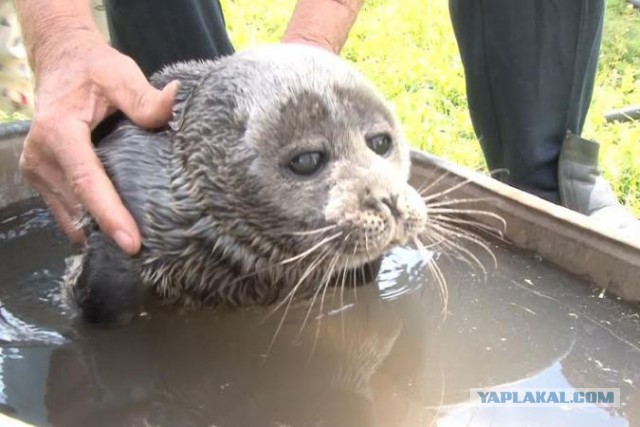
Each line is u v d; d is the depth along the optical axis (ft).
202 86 3.25
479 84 4.33
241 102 3.16
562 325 3.41
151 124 3.27
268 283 3.38
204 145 3.19
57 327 3.34
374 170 3.13
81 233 3.43
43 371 3.16
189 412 3.04
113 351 3.26
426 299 3.55
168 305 3.40
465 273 3.68
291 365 3.23
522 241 3.74
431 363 3.25
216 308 3.42
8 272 3.61
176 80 3.33
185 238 3.24
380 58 6.45
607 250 3.51
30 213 3.94
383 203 3.09
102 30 4.62
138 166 3.26
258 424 3.00
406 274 3.69
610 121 5.52
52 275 3.59
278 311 3.46
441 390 3.14
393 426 3.00
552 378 3.19
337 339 3.35
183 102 3.28
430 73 6.13
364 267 3.52
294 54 3.23
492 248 3.78
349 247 3.11
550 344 3.33
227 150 3.16
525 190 4.39
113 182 3.26
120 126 3.34
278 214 3.16
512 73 4.21
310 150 3.12
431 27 7.01
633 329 3.39
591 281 3.57
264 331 3.37
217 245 3.26
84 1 3.53
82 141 3.25
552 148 4.34
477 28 4.22
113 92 3.29
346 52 6.50
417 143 5.11
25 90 4.97
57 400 3.05
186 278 3.31
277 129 3.12
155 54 4.26
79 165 3.22
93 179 3.20
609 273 3.51
